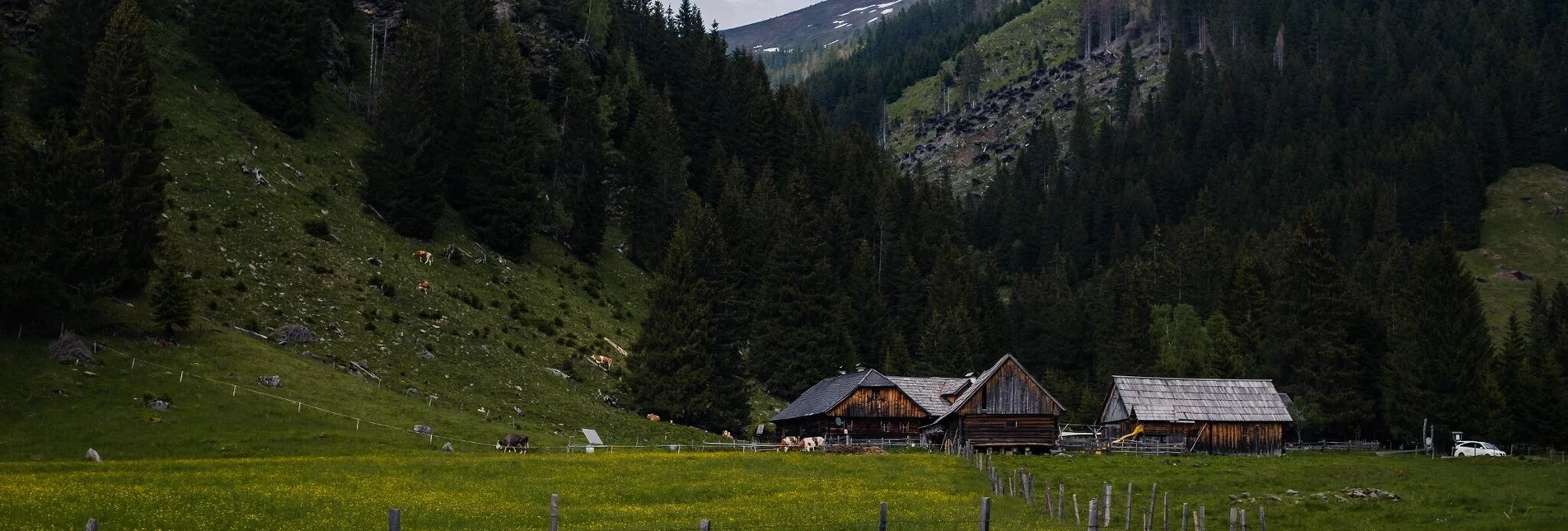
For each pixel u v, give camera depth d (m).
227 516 41.59
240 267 99.69
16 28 119.06
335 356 90.88
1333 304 121.06
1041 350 157.12
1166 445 96.31
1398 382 113.50
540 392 99.38
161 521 39.78
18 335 75.12
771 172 181.12
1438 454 104.62
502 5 181.50
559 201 158.38
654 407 104.75
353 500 47.19
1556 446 105.94
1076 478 74.19
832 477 65.75
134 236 86.25
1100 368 146.00
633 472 62.41
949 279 161.50
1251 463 85.75
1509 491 68.38
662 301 111.50
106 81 94.88
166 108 119.44
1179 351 138.25
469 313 112.00
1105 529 46.81
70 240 78.38
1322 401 117.12
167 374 76.12
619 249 158.88
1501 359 120.44
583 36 194.12
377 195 128.62
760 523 45.84
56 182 79.44
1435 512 60.22
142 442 65.44
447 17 157.50
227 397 75.25
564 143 156.88
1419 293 121.75
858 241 176.38
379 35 165.62
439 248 126.81
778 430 113.69
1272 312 134.25
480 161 139.75
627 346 124.31
